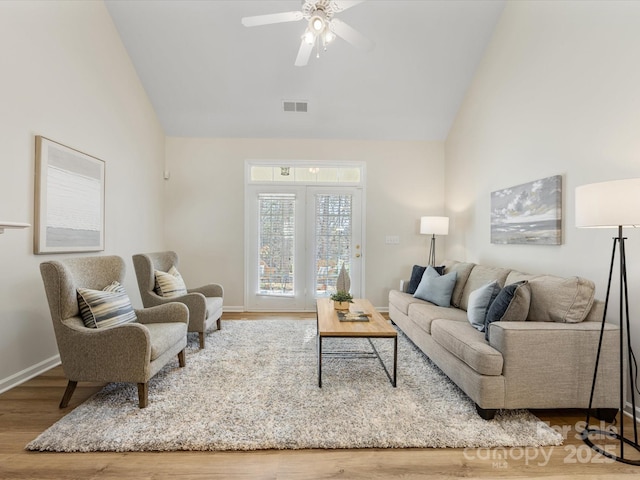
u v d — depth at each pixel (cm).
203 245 463
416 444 164
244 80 391
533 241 281
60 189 265
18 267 231
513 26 313
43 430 175
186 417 185
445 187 473
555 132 261
